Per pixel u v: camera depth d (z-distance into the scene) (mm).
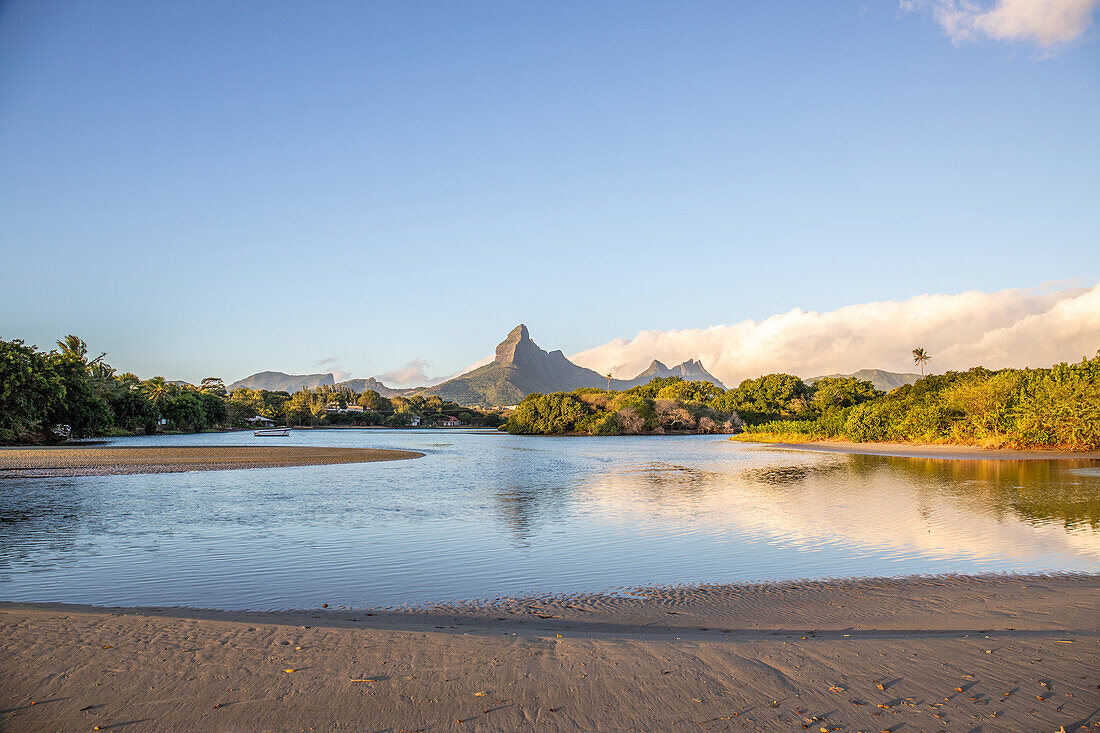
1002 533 16688
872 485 28906
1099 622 8703
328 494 25844
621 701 5699
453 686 5996
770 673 6395
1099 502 22547
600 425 121938
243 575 12359
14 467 35688
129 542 15609
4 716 5254
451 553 14500
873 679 6234
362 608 10109
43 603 10117
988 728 5207
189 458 44000
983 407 56875
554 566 13258
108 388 85438
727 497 25031
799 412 143125
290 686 5930
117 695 5699
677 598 10734
